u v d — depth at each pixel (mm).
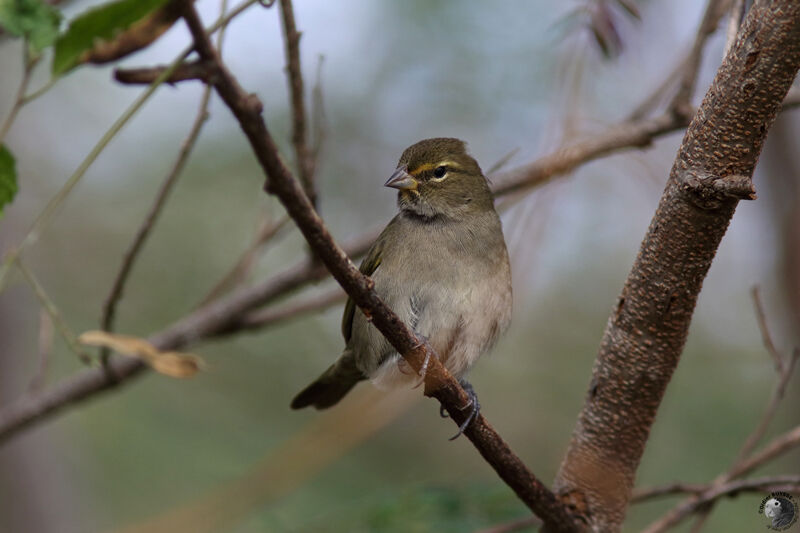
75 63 5770
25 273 6273
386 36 14164
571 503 6758
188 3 5145
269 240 10234
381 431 13664
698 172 5598
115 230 15117
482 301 8789
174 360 6379
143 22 5777
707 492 7426
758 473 12195
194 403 14508
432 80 13938
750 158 5520
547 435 13672
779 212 11664
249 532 10648
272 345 14875
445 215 9031
